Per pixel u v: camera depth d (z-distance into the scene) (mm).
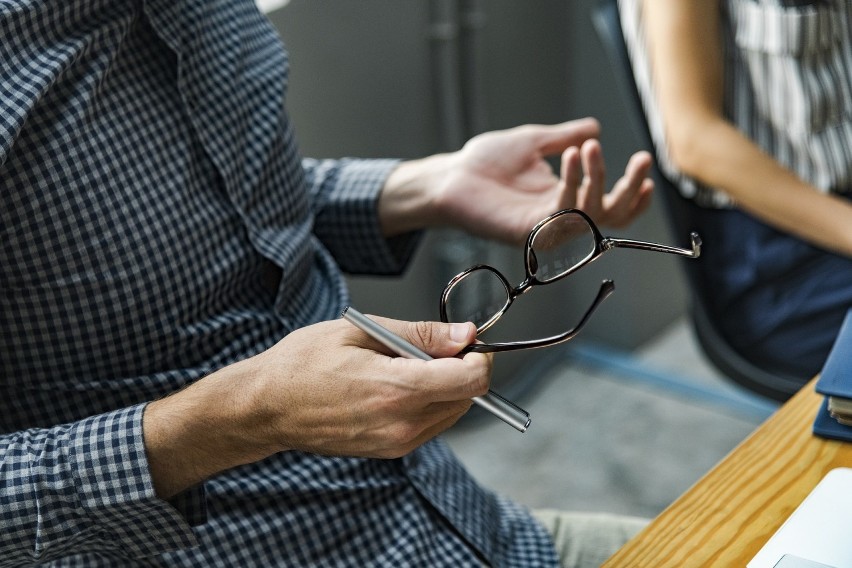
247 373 705
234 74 918
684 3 1331
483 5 2098
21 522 709
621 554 658
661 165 1418
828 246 1296
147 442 717
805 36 1334
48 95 787
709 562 639
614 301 2479
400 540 890
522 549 962
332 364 664
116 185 807
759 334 1419
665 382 2389
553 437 2234
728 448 2152
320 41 1817
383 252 1148
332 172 1164
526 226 1050
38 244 771
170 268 831
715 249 1464
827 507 660
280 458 863
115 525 735
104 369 824
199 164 875
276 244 916
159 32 858
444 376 618
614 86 2312
